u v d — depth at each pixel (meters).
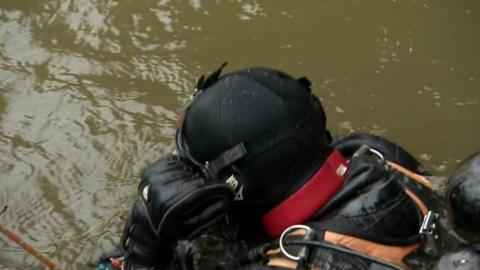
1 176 2.95
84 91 3.37
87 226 2.71
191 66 3.48
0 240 2.66
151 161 2.98
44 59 3.59
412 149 2.95
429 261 1.76
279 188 1.75
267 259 1.70
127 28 3.76
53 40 3.71
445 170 2.82
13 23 3.84
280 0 3.88
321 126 1.82
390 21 3.69
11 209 2.80
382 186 1.76
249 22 3.74
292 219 1.74
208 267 1.98
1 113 3.27
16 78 3.48
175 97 3.29
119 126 3.16
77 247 2.62
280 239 1.65
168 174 1.76
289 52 3.52
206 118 1.77
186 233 1.74
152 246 1.82
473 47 3.47
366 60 3.44
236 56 3.52
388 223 1.72
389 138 3.01
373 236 1.68
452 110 3.13
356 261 1.63
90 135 3.13
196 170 1.80
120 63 3.53
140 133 3.12
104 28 3.77
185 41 3.64
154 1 3.95
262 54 3.52
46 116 3.25
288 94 1.78
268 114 1.74
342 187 1.77
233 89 1.78
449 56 3.43
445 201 1.88
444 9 3.75
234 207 1.85
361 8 3.78
